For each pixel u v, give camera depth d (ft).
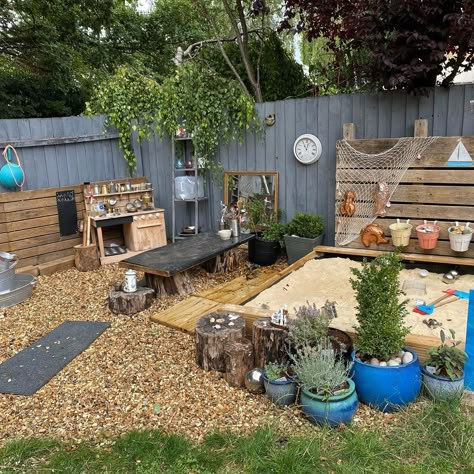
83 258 16.99
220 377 9.02
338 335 8.85
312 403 7.21
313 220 16.33
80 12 30.81
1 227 15.90
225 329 9.27
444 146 13.60
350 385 7.42
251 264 17.19
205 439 7.07
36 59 30.53
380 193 14.69
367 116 15.37
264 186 18.29
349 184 15.35
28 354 10.46
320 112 16.34
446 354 7.68
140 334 11.28
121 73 19.60
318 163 16.78
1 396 8.77
